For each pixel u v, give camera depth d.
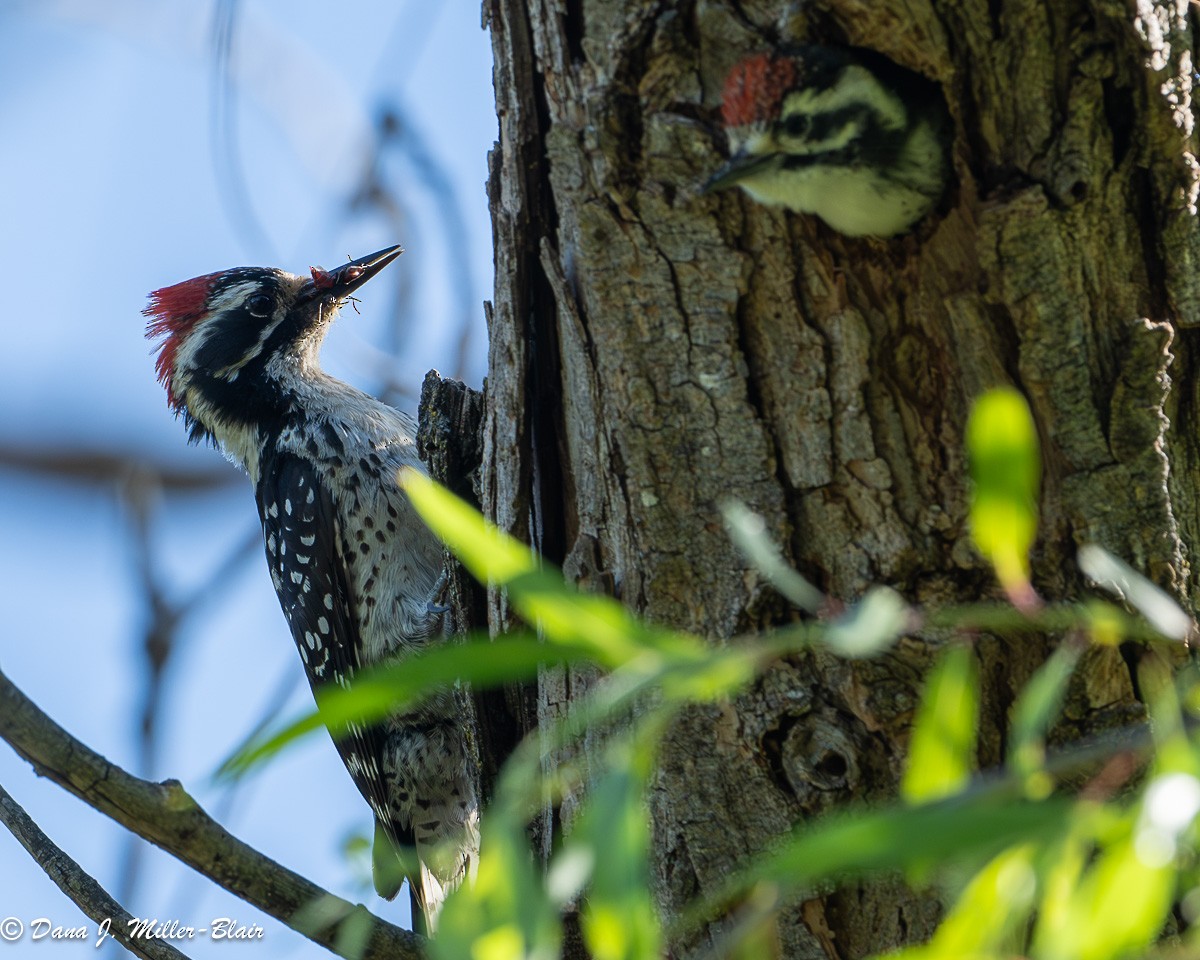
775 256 7.67
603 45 7.82
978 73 7.46
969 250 7.51
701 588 7.68
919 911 7.29
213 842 7.25
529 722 9.62
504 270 8.52
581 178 7.87
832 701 7.41
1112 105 7.42
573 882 4.42
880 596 4.70
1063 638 7.11
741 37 7.75
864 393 7.54
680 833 7.62
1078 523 7.29
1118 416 7.30
